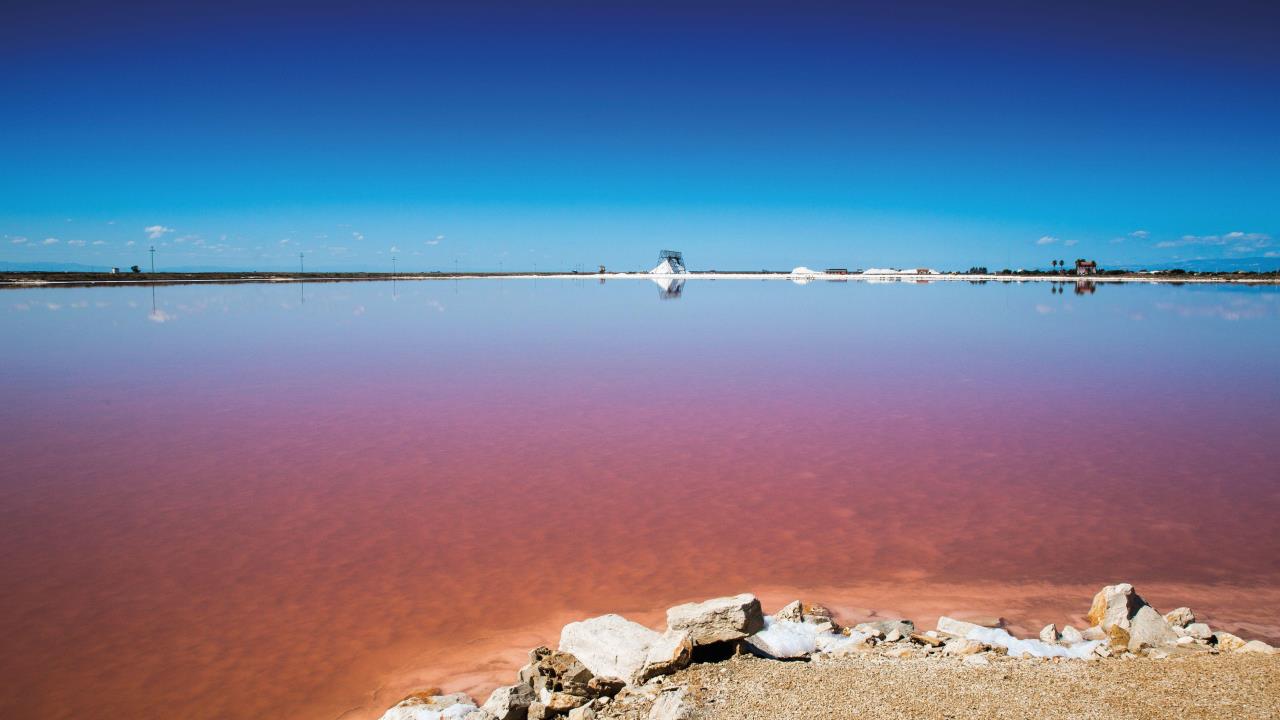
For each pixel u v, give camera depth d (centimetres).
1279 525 845
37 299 5269
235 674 568
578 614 659
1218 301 5431
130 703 533
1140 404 1523
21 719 514
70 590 695
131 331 3027
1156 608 660
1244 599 674
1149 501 926
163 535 823
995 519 870
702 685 495
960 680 493
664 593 696
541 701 509
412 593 694
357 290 7669
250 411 1457
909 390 1686
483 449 1177
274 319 3700
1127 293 6869
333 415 1423
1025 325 3394
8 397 1591
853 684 489
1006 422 1363
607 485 998
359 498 945
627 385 1755
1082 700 452
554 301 5750
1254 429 1300
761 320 3778
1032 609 659
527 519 875
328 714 524
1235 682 464
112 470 1056
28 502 924
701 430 1305
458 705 508
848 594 691
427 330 3166
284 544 801
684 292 7794
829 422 1364
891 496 952
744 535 828
